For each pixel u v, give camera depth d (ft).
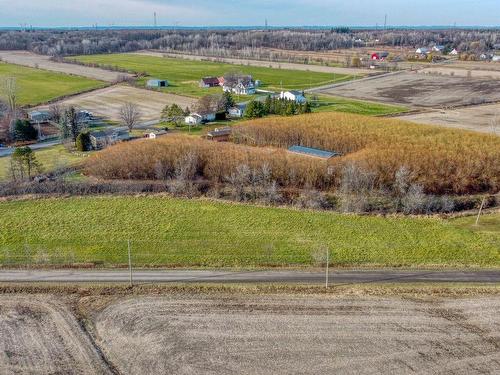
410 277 139.74
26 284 135.54
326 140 277.64
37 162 245.24
